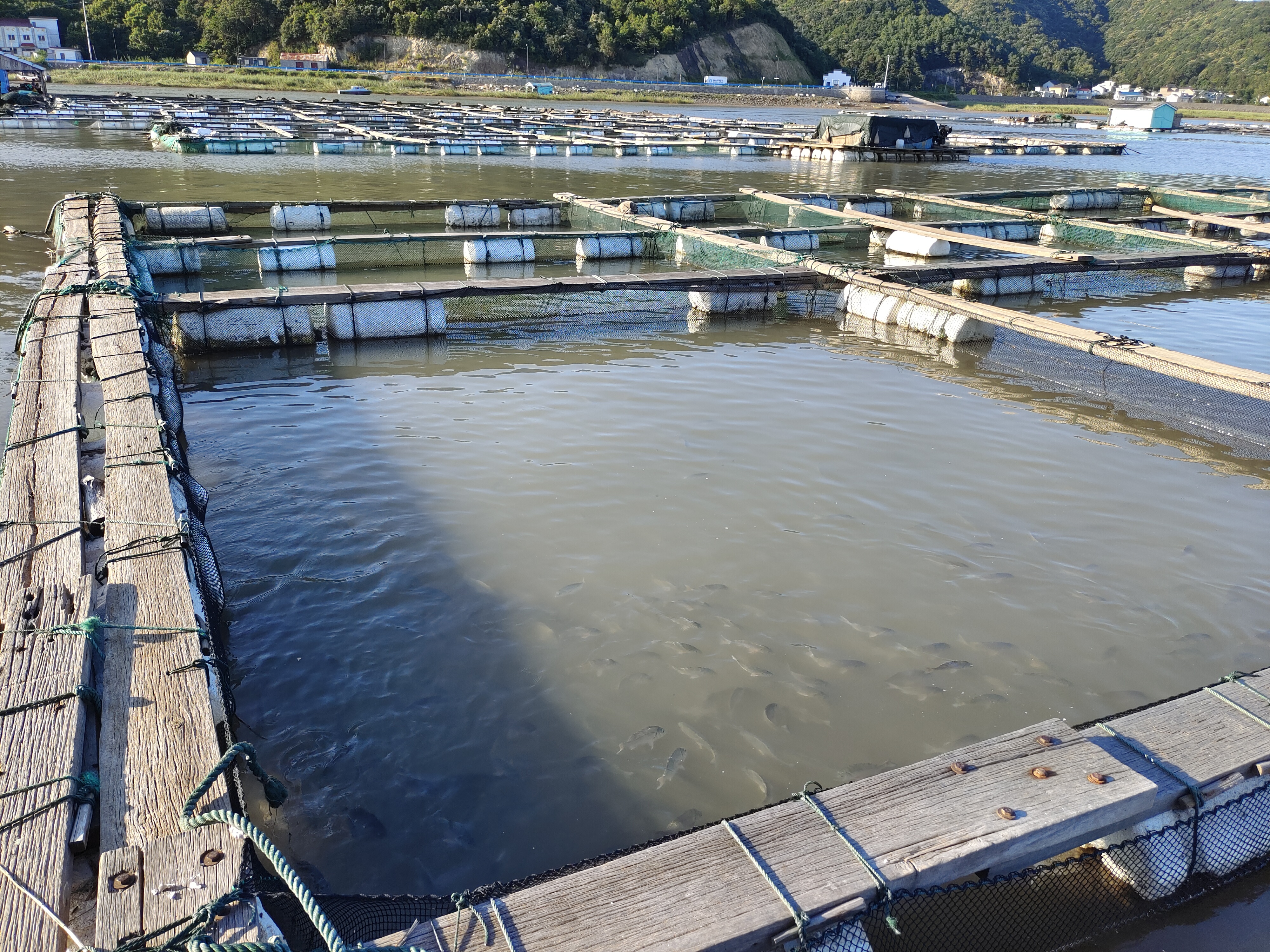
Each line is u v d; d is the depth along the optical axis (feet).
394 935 10.02
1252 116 355.15
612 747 16.63
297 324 40.78
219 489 25.98
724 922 10.19
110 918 9.39
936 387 37.86
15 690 12.87
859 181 115.34
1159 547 24.68
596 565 22.63
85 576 15.97
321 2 343.05
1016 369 40.65
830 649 19.67
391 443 29.91
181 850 10.34
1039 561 23.70
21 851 10.32
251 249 55.98
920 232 65.98
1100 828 12.54
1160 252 60.90
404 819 14.89
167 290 50.67
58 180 86.17
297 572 21.79
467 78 307.78
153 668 13.87
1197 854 13.44
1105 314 51.57
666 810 15.23
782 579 22.33
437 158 120.37
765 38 435.94
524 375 37.88
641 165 122.93
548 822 14.94
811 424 32.94
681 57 402.52
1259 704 14.94
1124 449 31.58
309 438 30.22
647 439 30.91
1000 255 70.64
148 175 91.86
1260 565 23.89
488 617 20.34
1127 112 254.68
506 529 24.27
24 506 19.08
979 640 20.17
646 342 43.68
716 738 16.94
